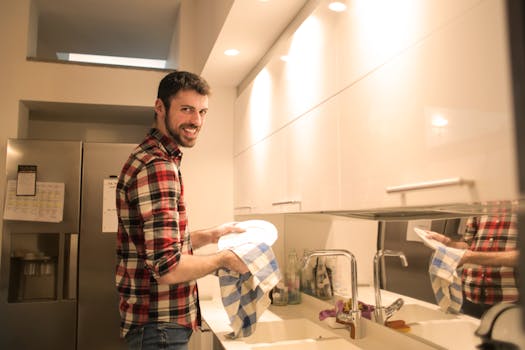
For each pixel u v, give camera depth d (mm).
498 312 1140
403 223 1608
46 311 2631
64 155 2740
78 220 2721
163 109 1521
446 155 876
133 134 3959
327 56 1485
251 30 2123
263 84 2287
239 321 1831
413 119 992
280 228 3014
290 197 1848
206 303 2795
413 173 989
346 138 1338
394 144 1070
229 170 3100
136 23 3645
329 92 1466
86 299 2691
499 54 744
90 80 3131
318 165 1551
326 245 2268
